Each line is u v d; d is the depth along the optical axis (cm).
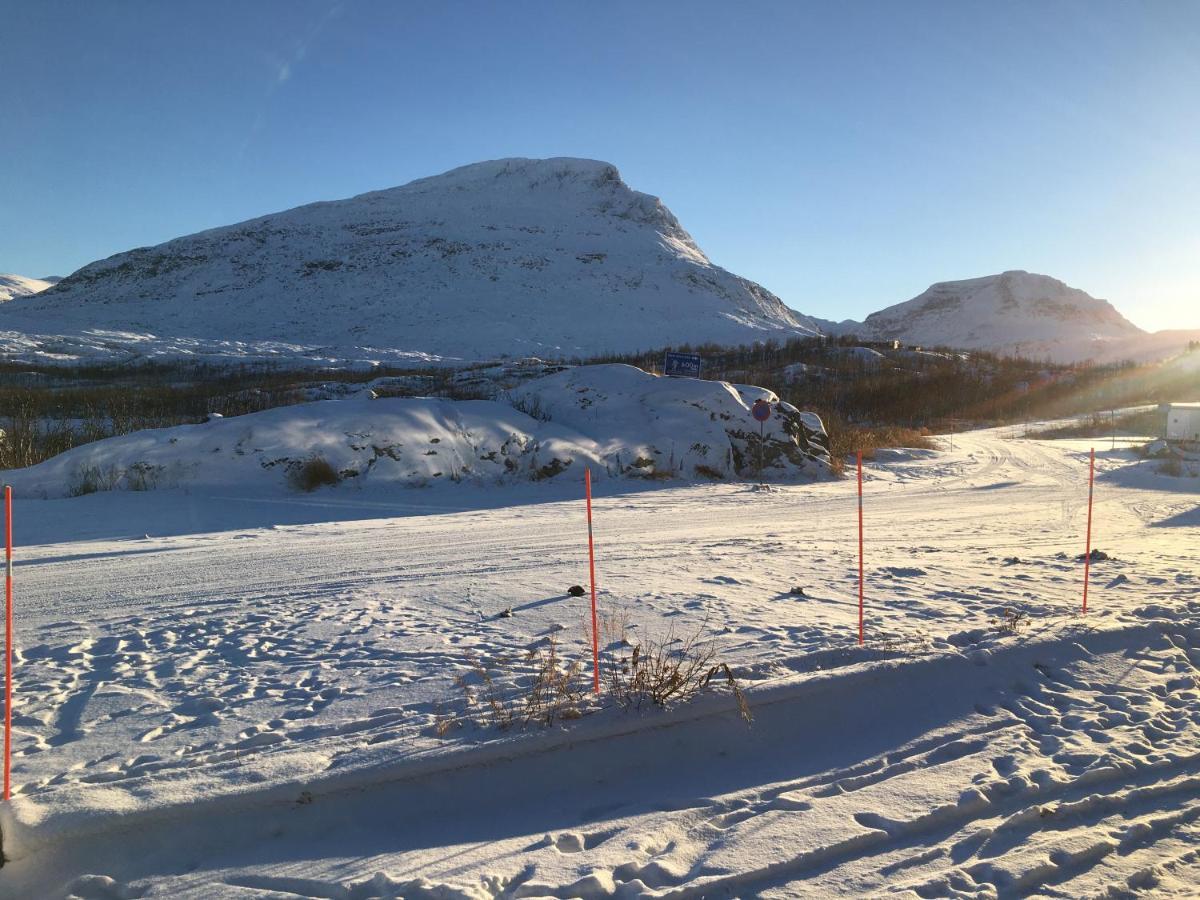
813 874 399
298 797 428
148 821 401
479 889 372
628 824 441
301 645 695
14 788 441
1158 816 460
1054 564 1112
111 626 764
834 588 924
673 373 2705
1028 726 577
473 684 586
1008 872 400
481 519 1533
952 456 3150
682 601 841
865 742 551
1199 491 2183
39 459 1931
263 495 1719
